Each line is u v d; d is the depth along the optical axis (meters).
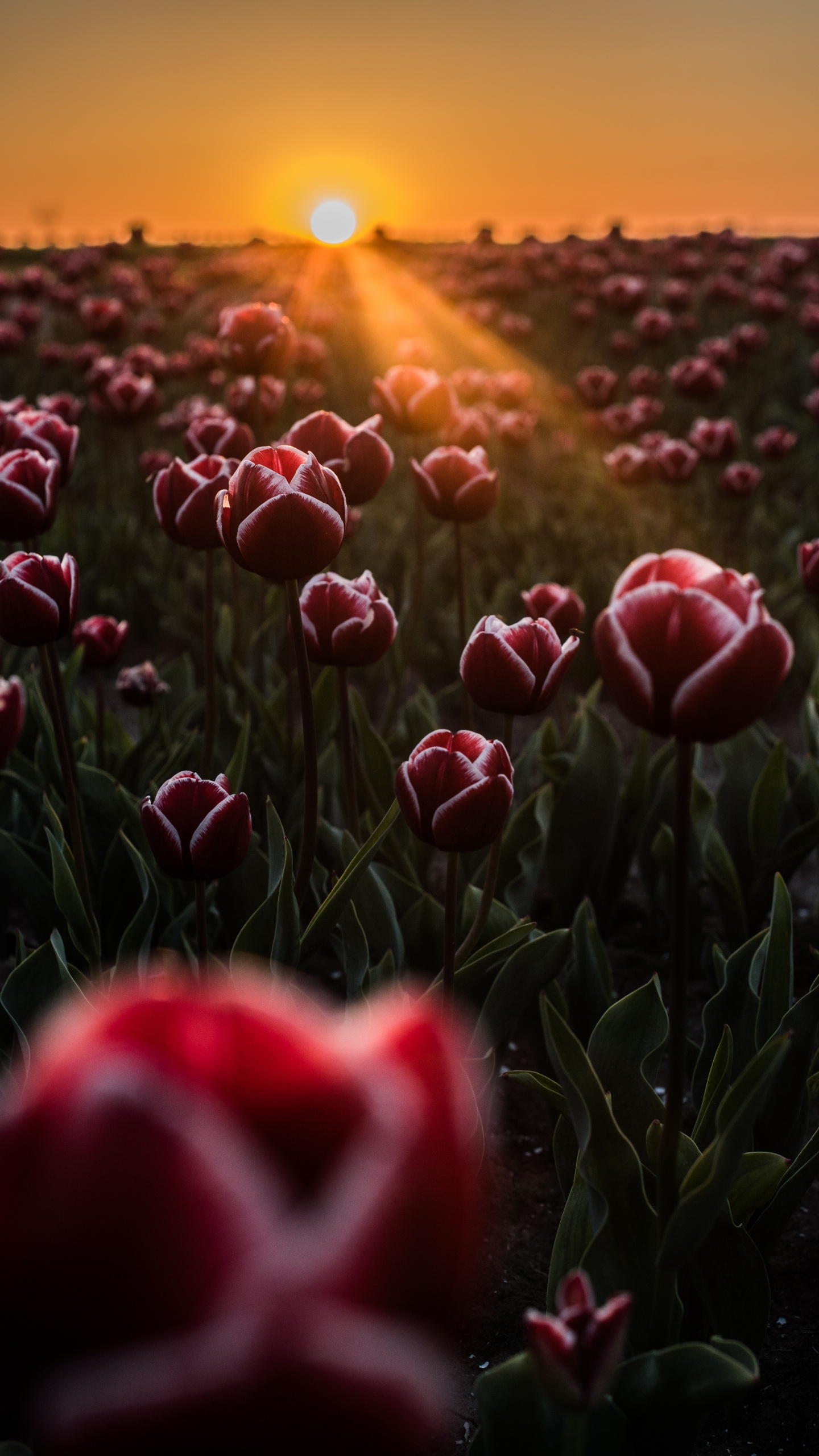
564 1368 1.01
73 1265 0.53
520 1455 1.40
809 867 4.27
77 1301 0.54
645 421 8.17
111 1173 0.51
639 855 3.56
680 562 1.23
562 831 3.21
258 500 1.85
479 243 25.19
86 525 7.16
